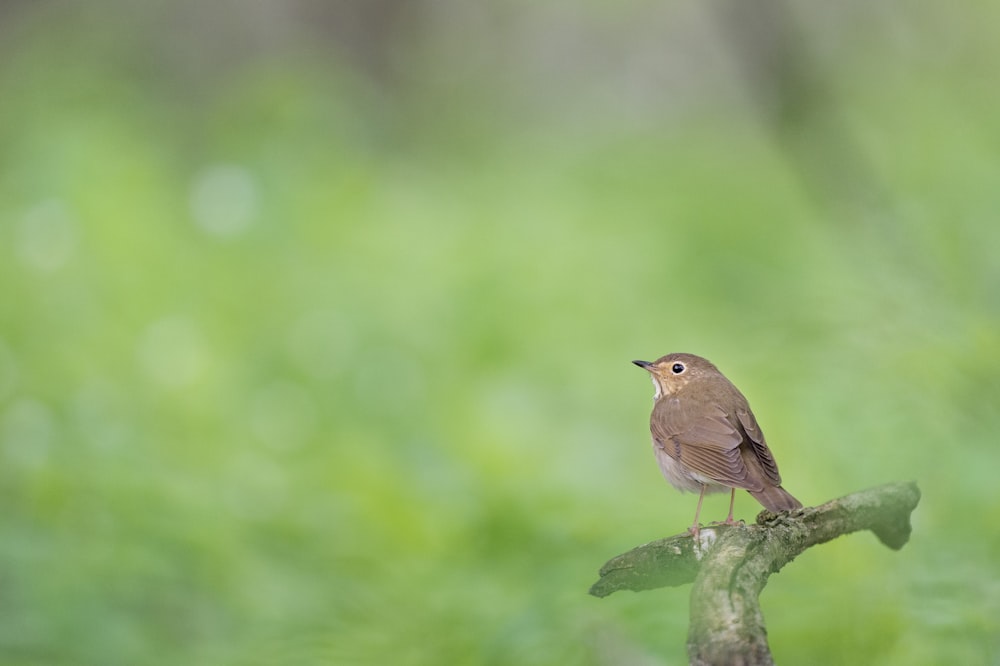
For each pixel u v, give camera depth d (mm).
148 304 15688
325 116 21828
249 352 15789
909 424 10180
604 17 30031
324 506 11586
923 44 23719
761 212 22062
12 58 23297
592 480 12961
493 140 29578
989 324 10930
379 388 15258
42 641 8555
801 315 12297
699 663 4504
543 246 19844
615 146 29328
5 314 14555
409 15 30125
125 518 10430
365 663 8391
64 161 17344
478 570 10227
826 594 8023
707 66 32125
